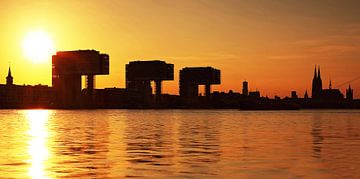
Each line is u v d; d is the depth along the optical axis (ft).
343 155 192.03
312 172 144.46
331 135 326.65
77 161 174.70
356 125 510.17
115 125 542.16
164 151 212.23
